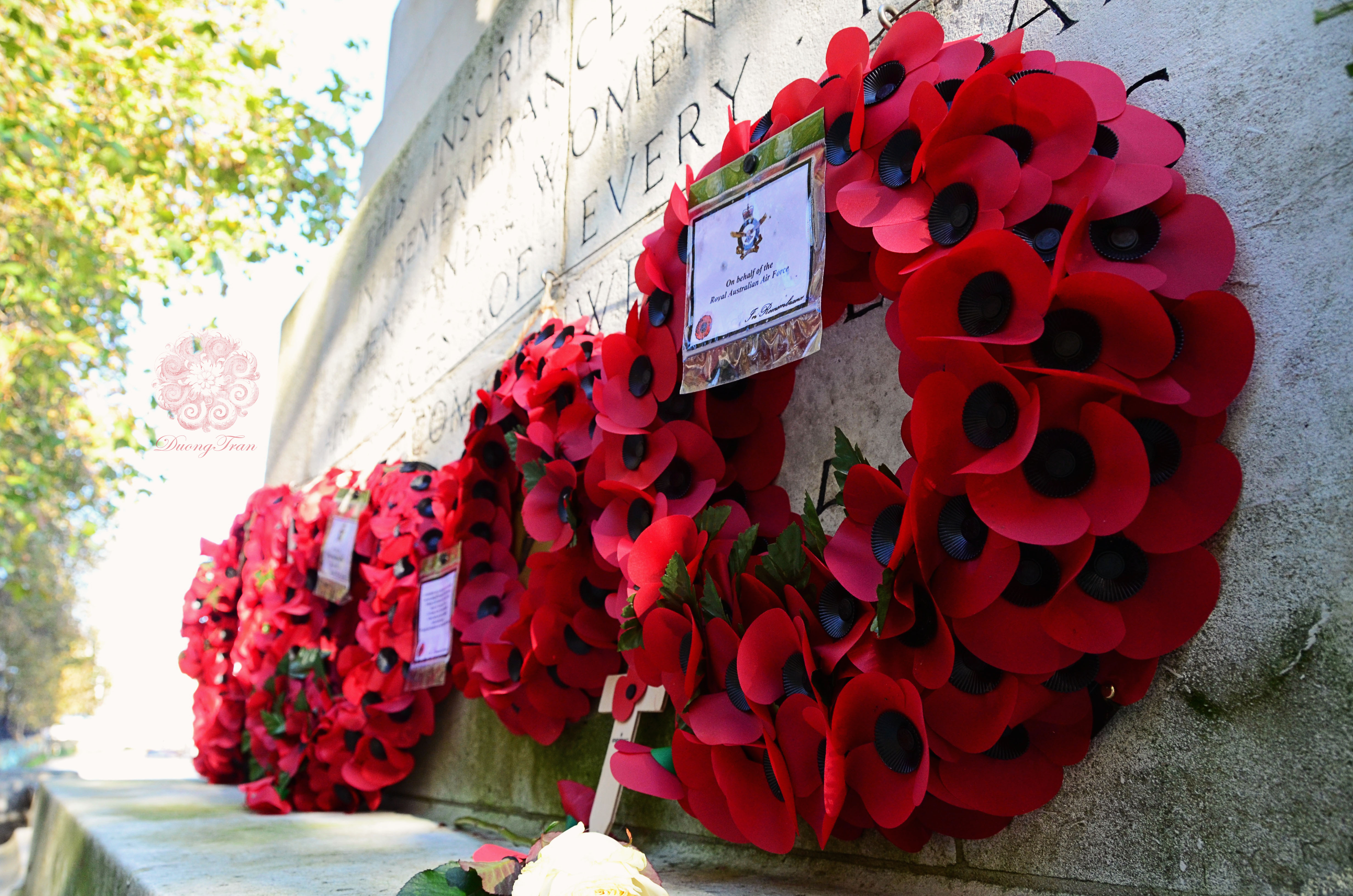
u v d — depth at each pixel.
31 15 4.82
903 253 1.06
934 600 0.97
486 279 2.96
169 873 1.54
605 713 1.78
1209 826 0.82
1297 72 0.85
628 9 2.19
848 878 1.20
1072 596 0.90
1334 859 0.73
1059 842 0.94
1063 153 0.96
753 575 1.23
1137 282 0.87
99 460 6.43
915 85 1.15
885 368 1.27
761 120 1.43
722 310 1.37
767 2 1.65
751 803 1.13
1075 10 1.08
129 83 5.26
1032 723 0.95
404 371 3.71
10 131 4.72
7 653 16.59
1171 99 0.96
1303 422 0.81
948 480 0.96
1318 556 0.78
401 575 2.66
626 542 1.42
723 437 1.44
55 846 3.15
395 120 4.99
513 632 1.84
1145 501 0.83
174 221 5.88
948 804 1.03
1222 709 0.83
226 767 4.37
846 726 1.01
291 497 4.05
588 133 2.32
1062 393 0.89
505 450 2.33
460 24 4.06
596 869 0.78
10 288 5.75
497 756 2.25
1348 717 0.74
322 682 3.05
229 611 4.55
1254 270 0.86
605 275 2.11
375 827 2.34
